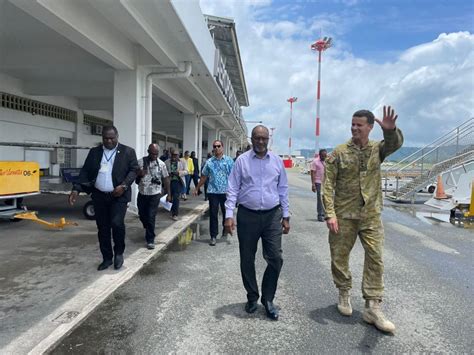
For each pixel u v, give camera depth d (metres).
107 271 5.16
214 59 13.36
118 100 10.16
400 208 14.20
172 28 8.12
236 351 3.20
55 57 9.84
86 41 7.62
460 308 4.24
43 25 8.16
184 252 6.45
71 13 6.71
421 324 3.81
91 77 12.10
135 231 7.91
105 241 5.25
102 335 3.41
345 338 3.47
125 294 4.42
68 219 8.89
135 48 10.02
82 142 18.52
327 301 4.36
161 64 10.09
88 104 17.92
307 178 39.47
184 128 19.56
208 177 7.21
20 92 13.35
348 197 3.81
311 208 13.29
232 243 7.19
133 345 3.25
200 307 4.09
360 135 3.69
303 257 6.32
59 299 4.16
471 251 7.14
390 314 4.04
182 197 14.11
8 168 7.56
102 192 5.06
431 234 8.85
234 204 3.90
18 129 13.92
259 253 6.51
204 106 19.33
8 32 8.62
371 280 3.76
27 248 6.22
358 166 3.74
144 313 3.90
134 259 5.82
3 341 3.23
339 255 3.93
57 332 3.41
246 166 3.84
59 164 16.80
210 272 5.34
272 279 3.86
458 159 16.05
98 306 4.04
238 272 5.37
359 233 3.83
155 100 17.06
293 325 3.71
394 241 7.89
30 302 4.05
